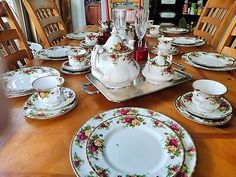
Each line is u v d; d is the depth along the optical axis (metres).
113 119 0.66
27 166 0.52
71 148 0.56
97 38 1.24
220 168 0.51
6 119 0.28
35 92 0.82
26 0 1.43
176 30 1.68
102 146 0.57
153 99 0.80
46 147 0.57
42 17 1.56
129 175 0.49
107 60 0.77
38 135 0.62
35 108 0.73
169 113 0.72
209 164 0.52
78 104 0.77
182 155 0.53
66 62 1.08
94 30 1.72
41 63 1.11
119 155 0.55
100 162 0.52
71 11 3.32
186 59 1.13
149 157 0.54
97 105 0.77
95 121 0.66
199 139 0.60
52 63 1.11
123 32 1.02
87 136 0.60
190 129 0.64
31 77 0.94
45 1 1.59
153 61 0.89
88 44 1.30
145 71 0.89
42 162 0.53
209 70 1.03
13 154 0.55
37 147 0.57
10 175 0.49
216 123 0.66
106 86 0.84
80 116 0.71
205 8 1.64
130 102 0.78
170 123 0.65
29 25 2.47
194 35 1.68
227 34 1.23
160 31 1.65
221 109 0.71
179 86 0.89
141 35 1.07
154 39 1.48
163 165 0.52
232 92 0.83
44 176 0.49
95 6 3.54
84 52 1.04
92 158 0.53
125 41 0.89
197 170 0.51
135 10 1.17
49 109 0.72
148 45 1.32
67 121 0.68
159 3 3.39
